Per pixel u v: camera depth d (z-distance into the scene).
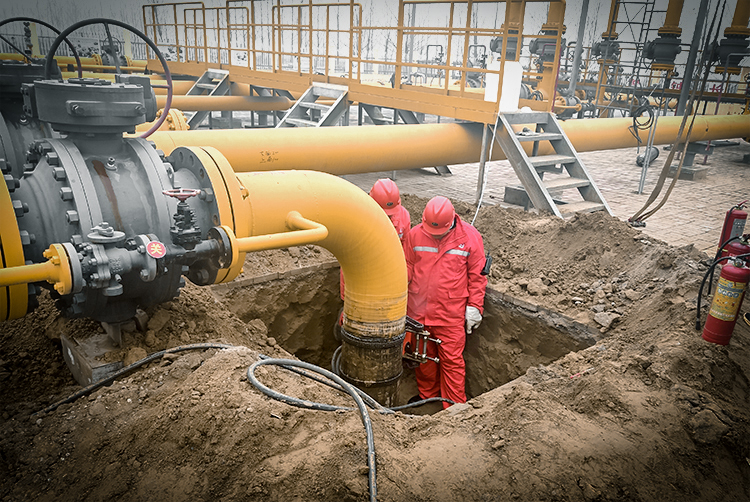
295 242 2.95
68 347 3.42
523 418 2.99
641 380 3.42
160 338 3.46
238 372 3.01
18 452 2.63
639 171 11.80
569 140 8.17
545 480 2.57
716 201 9.07
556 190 7.16
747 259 3.72
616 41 13.98
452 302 5.03
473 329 5.61
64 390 3.27
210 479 2.42
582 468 2.66
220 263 2.85
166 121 6.61
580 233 5.50
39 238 2.81
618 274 5.05
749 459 2.92
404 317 4.32
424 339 5.01
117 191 2.89
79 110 2.76
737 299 3.53
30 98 2.96
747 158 13.68
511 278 5.46
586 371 3.56
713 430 2.93
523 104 9.60
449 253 4.93
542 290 5.05
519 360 5.13
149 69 14.16
